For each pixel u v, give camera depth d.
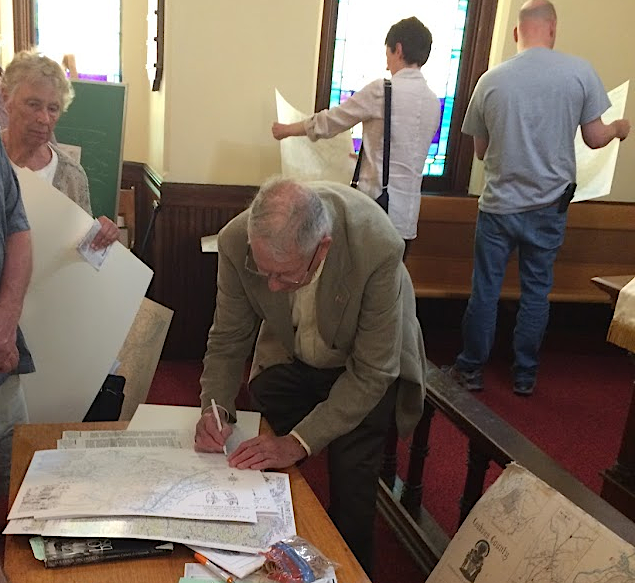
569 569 1.10
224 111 3.10
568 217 3.69
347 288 1.38
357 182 2.79
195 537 1.05
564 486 1.38
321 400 1.71
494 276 3.00
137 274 1.96
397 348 1.44
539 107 2.76
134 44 3.61
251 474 1.24
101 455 1.25
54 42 3.51
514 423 2.90
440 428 2.85
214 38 2.99
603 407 3.13
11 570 0.98
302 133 2.78
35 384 1.86
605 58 3.54
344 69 3.41
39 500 1.09
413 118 2.68
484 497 1.32
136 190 3.80
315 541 1.11
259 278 1.43
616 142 3.26
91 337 1.90
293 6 3.04
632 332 1.96
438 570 1.32
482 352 3.11
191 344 3.35
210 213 3.19
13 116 1.78
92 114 2.89
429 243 3.62
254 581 1.00
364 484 1.60
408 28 2.64
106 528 1.04
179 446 1.32
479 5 3.45
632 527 1.24
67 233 1.78
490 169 2.92
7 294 1.43
